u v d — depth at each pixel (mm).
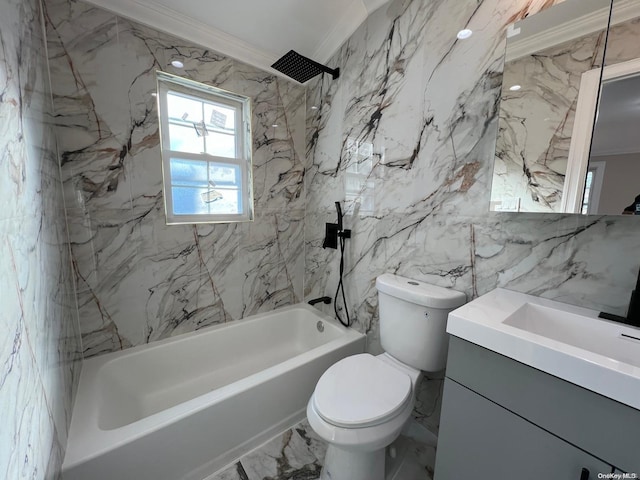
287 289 2232
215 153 1816
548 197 956
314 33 1711
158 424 1040
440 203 1303
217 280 1847
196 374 1733
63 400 956
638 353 755
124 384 1461
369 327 1748
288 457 1302
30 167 757
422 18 1304
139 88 1434
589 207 875
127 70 1390
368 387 1098
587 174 876
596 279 914
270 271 2109
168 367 1630
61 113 1248
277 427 1412
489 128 1108
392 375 1176
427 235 1370
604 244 894
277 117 1989
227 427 1227
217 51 1646
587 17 856
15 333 561
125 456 970
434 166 1311
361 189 1712
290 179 2127
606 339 815
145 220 1531
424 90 1320
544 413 681
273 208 2062
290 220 2172
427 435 1434
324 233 2049
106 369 1397
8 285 537
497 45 1066
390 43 1457
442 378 1355
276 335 2086
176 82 1594
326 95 1919
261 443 1361
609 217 879
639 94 779
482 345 783
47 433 748
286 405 1432
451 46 1204
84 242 1368
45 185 922
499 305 946
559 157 928
